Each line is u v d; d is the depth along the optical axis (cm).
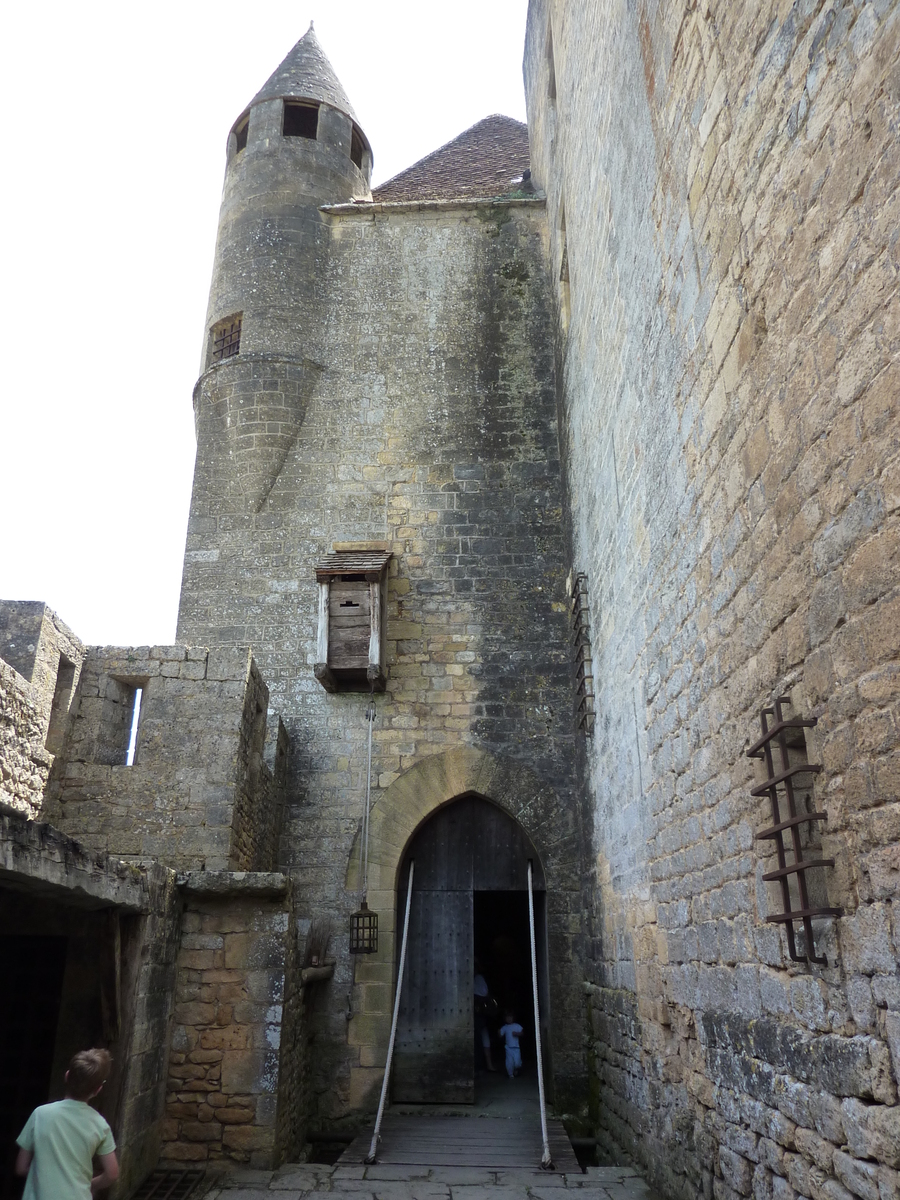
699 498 506
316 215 1252
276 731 942
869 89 309
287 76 1353
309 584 1071
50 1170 356
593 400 855
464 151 1541
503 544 1090
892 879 298
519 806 984
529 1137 773
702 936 512
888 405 299
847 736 329
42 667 672
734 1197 449
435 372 1172
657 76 573
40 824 427
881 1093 306
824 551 347
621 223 698
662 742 600
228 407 1155
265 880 660
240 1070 634
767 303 399
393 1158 689
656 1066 615
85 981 598
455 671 1034
